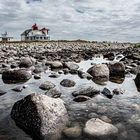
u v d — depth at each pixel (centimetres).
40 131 548
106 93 903
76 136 543
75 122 627
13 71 1221
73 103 800
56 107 618
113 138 537
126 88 1053
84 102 812
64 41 11244
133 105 781
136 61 2100
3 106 764
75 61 2264
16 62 1953
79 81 1202
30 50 4109
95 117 666
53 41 10812
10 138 539
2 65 1666
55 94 870
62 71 1497
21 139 536
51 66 1712
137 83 1145
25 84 1109
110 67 1434
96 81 1216
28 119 591
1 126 603
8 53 3153
